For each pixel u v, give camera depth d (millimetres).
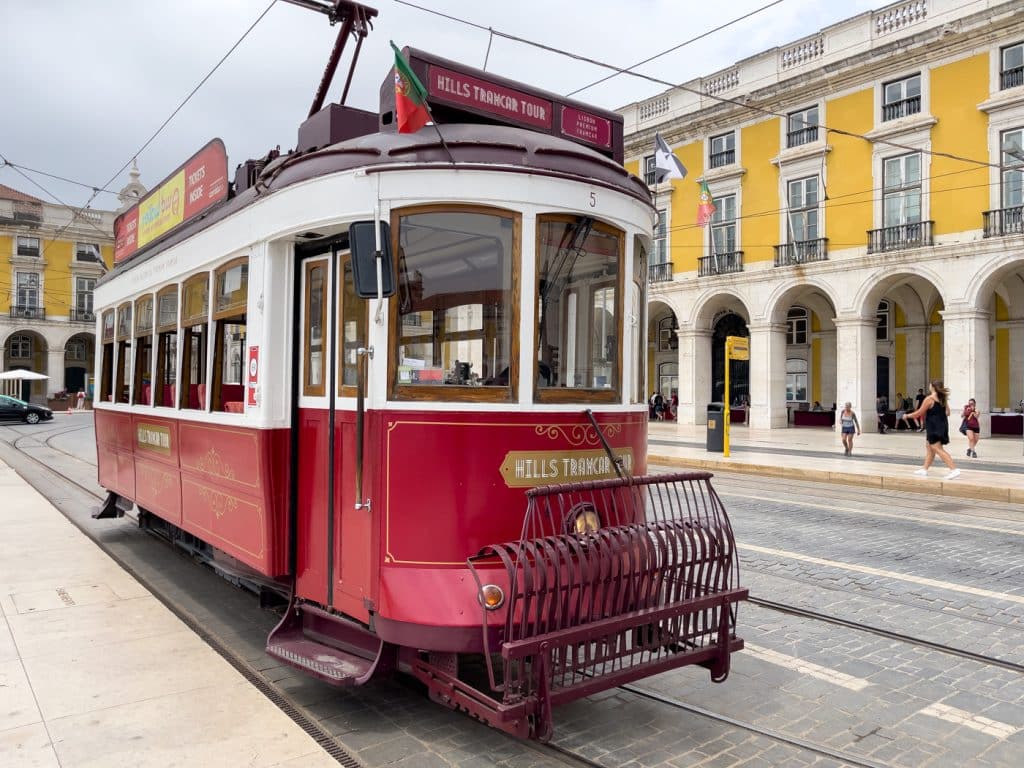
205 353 5645
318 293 4465
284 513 4617
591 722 4020
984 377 21953
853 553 7895
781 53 26219
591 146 4844
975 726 4012
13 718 3822
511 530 3795
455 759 3617
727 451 17719
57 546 7824
